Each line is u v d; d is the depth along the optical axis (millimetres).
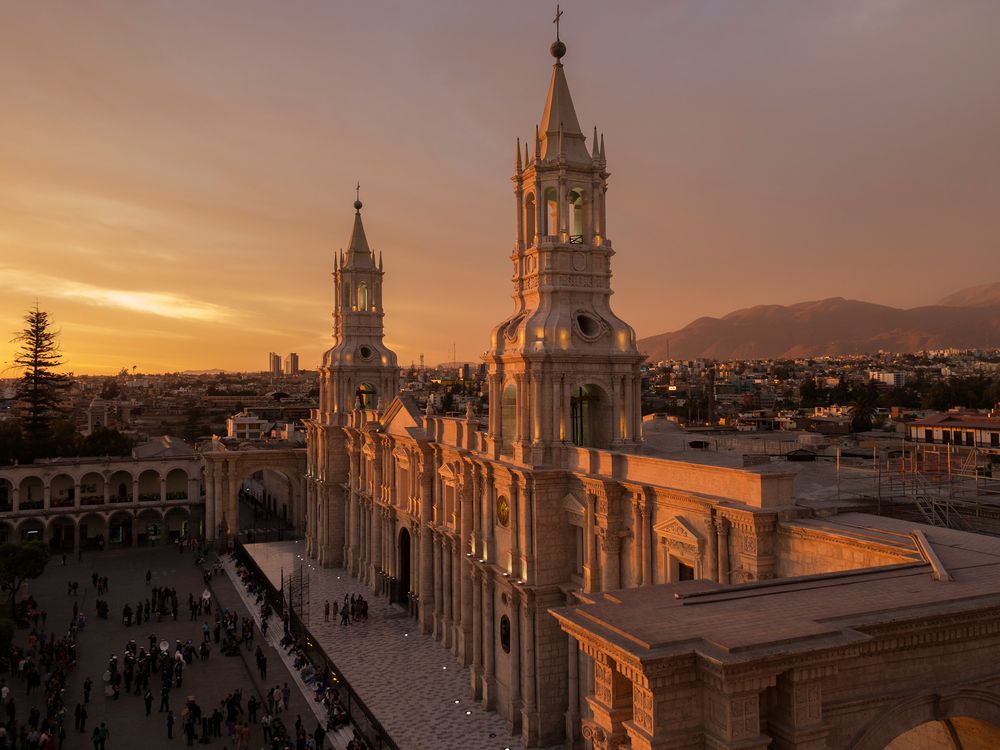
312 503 93188
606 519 40344
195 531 110875
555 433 45656
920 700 18312
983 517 32031
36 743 41969
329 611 69875
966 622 18562
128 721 47625
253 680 54031
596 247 47844
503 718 47719
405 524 69500
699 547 34000
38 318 122438
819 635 16484
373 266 90688
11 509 100000
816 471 43906
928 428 73312
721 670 15203
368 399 91438
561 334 45781
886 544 25594
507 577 46125
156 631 65625
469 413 55812
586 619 18094
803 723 16219
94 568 89375
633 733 16391
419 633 63625
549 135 48031
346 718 46875
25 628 65438
